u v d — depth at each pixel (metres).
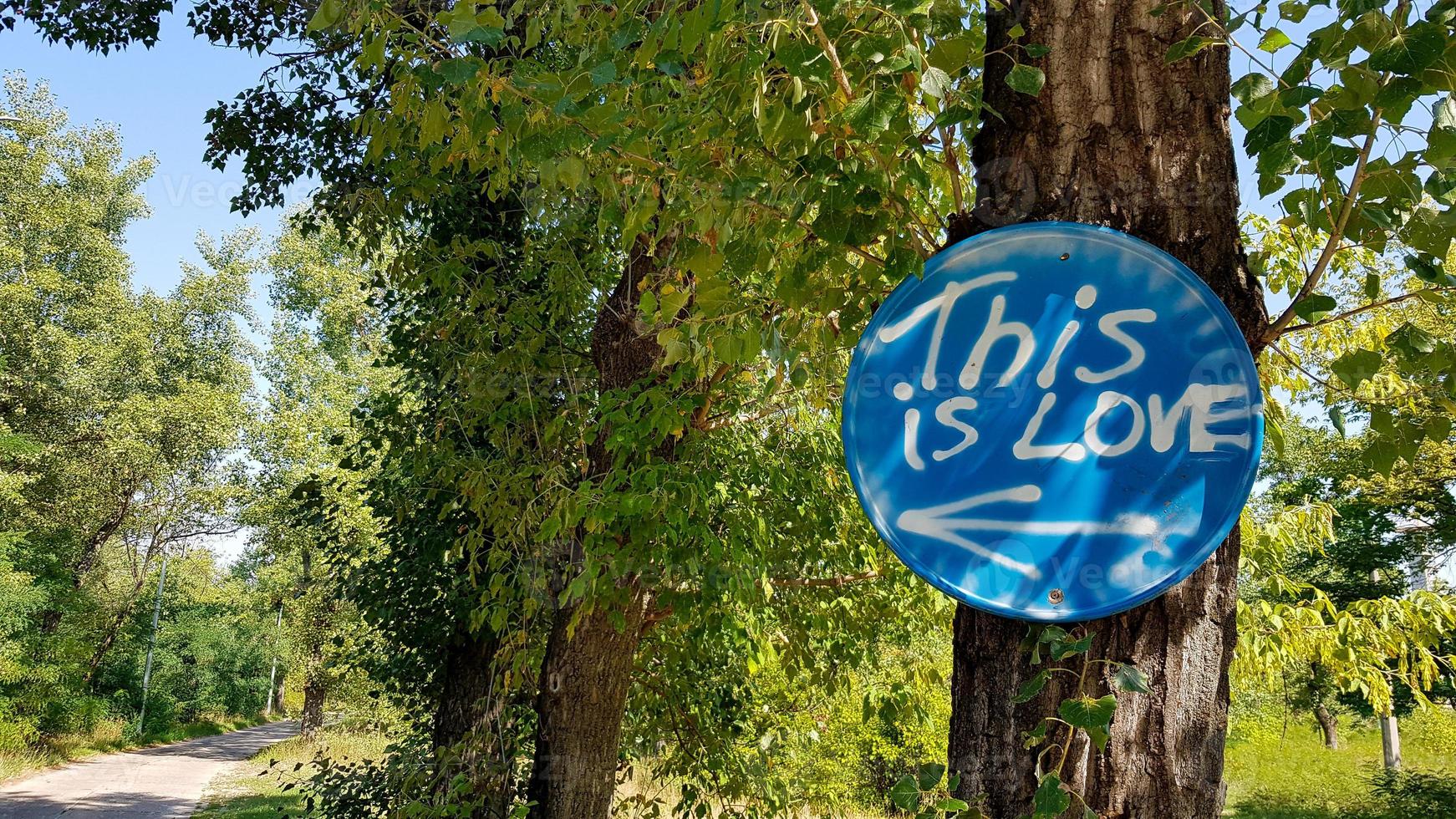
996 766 1.61
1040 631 1.58
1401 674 5.19
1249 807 19.05
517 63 2.27
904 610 6.21
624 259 5.29
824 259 2.10
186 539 30.67
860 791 10.45
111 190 29.16
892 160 2.07
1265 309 1.71
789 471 5.47
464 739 6.03
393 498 7.56
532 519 4.96
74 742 23.39
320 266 27.31
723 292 2.24
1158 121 1.68
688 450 4.86
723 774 6.54
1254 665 5.04
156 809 15.59
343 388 27.34
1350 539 15.30
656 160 2.54
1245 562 4.90
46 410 24.69
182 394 27.52
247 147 8.61
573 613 5.09
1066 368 1.56
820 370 3.28
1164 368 1.53
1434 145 1.59
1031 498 1.54
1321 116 1.72
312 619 23.02
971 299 1.61
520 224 7.11
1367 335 3.77
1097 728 1.44
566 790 5.18
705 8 1.88
